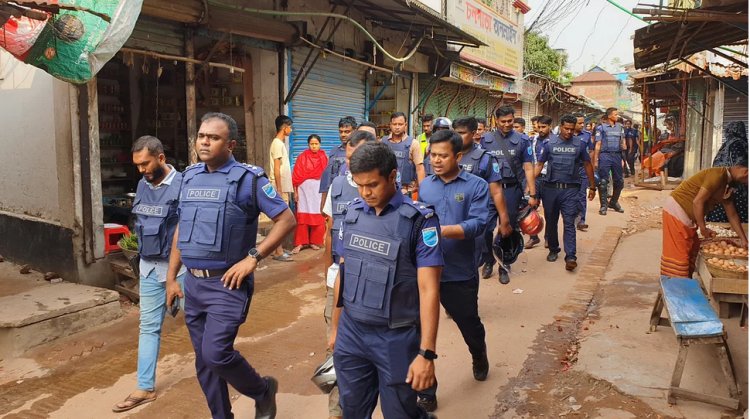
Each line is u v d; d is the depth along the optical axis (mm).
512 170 5902
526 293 5953
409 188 6285
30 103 6164
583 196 9195
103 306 5258
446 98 15047
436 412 3580
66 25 4457
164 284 3828
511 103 19844
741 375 3852
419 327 2516
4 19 4023
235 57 8195
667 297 3902
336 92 9750
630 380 3832
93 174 5852
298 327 5156
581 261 7250
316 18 8883
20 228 6473
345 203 3479
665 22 6098
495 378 4027
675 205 4684
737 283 4699
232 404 3787
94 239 5891
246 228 3121
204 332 3068
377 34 10688
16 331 4625
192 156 6602
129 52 5973
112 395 3967
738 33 6863
